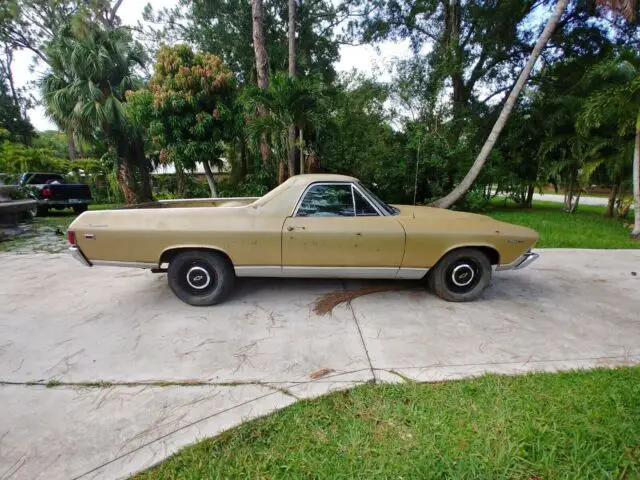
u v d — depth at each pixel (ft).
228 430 6.48
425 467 5.62
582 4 40.83
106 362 8.86
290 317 11.52
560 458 5.82
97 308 12.32
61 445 6.18
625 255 20.59
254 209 11.91
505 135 46.85
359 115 40.04
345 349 9.45
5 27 74.02
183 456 5.91
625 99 26.96
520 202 51.26
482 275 12.64
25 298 13.25
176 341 9.96
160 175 60.85
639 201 26.17
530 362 8.75
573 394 7.39
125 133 42.52
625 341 9.93
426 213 13.57
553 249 22.09
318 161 36.09
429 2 46.65
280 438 6.30
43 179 47.96
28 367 8.63
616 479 5.45
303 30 53.26
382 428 6.51
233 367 8.63
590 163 36.29
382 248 11.86
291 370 8.48
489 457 5.81
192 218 11.67
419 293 13.69
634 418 6.65
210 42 51.75
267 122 29.50
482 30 45.16
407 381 7.92
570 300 13.15
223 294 12.34
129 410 7.08
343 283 14.80
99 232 11.50
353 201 12.27
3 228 29.37
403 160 39.27
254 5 35.91
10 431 6.51
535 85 47.11
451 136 42.14
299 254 11.77
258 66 37.22
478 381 7.88
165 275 16.31
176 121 31.48
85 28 39.09
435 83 41.06
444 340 9.94
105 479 5.52
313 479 5.47
